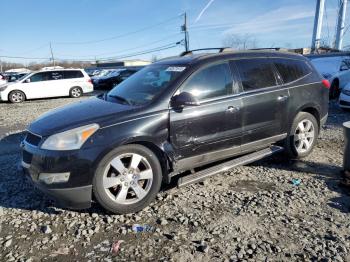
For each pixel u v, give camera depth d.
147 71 5.03
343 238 3.37
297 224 3.64
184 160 4.25
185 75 4.31
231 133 4.59
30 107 15.16
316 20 28.19
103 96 4.96
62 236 3.50
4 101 18.88
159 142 4.01
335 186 4.62
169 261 3.06
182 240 3.38
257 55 5.07
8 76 29.48
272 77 5.11
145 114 3.96
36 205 4.20
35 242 3.40
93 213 3.94
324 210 3.95
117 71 27.08
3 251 3.26
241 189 4.57
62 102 16.97
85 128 3.68
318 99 5.65
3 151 6.86
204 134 4.34
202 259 3.08
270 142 5.13
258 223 3.67
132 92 4.57
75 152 3.60
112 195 3.84
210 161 4.55
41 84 18.72
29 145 3.89
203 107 4.31
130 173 3.89
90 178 3.65
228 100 4.53
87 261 3.09
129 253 3.19
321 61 15.15
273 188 4.59
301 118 5.48
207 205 4.11
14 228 3.67
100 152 3.65
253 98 4.77
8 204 4.25
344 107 10.28
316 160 5.69
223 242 3.33
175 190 4.54
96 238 3.45
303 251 3.17
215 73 4.54
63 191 3.62
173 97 4.16
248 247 3.24
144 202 3.97
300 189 4.54
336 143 6.73
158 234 3.50
